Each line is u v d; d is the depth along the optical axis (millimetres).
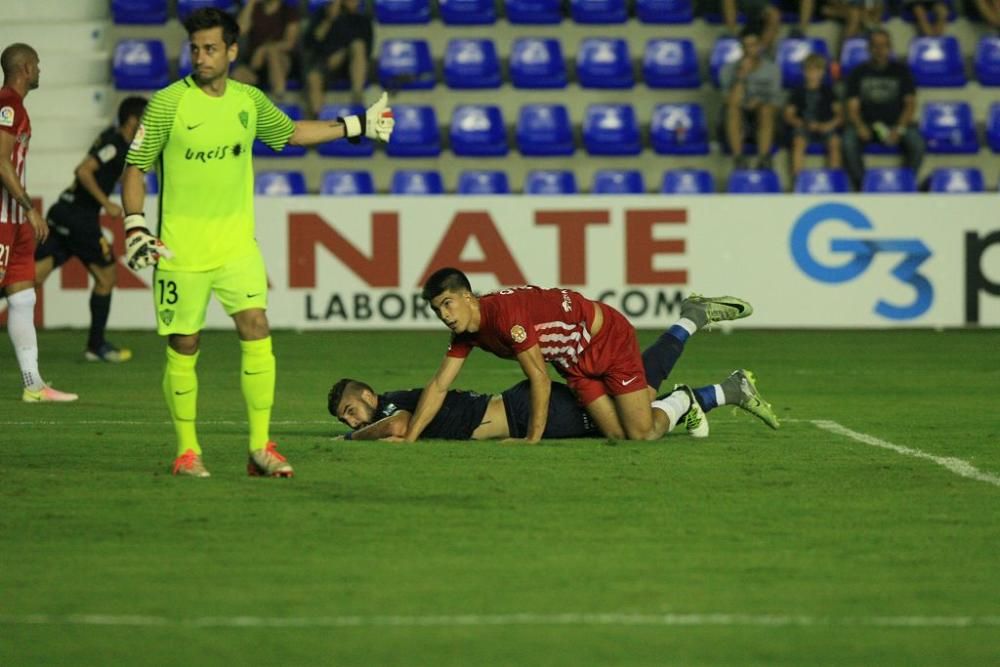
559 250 60844
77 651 16797
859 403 40062
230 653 16703
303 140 27312
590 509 24297
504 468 28062
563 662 16391
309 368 48906
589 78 72125
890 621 17922
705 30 74062
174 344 26750
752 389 33500
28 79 37344
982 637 17328
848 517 23750
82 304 61406
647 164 70375
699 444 31562
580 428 31859
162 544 21781
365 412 31578
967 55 74500
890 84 68062
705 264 61250
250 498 25156
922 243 61406
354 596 18938
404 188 67875
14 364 49906
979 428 34844
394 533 22484
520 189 70688
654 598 18875
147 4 73562
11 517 23656
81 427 34656
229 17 25812
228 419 36406
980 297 61594
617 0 74312
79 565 20562
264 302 26484
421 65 72000
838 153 68375
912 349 55344
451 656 16578
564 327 30656
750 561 20797
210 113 25672
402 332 61094
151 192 64188
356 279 61094
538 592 19125
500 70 73688
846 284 61469
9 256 38469
